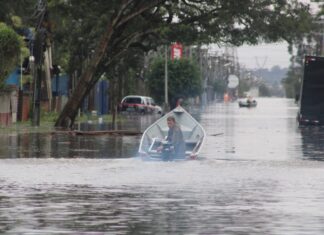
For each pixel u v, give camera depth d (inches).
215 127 5605.3
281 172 2481.5
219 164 2726.4
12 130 4566.9
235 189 2018.9
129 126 5565.9
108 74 6200.8
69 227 1435.8
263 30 5167.3
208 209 1660.9
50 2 5191.9
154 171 2480.3
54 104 7175.2
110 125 5708.7
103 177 2293.3
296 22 5201.8
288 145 3742.6
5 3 6210.6
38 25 4938.5
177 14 5177.2
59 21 5969.5
